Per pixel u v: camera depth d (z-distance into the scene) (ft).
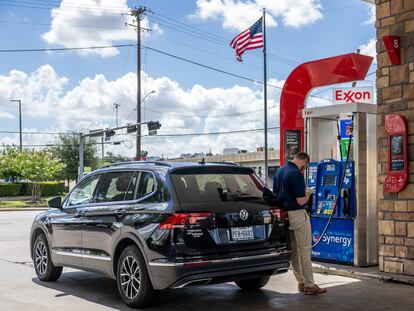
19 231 60.49
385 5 28.43
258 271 21.48
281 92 35.60
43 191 169.48
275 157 167.94
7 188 158.51
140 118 128.06
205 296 24.17
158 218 20.72
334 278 27.76
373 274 27.27
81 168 122.21
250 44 80.12
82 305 22.91
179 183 21.29
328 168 30.83
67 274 30.81
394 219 27.55
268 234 21.95
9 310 22.16
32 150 153.28
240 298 23.67
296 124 35.09
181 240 20.02
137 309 21.89
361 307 21.65
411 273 26.68
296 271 24.79
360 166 29.30
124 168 24.31
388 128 27.78
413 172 26.78
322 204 30.99
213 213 20.63
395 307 21.58
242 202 21.72
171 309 21.81
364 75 32.48
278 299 23.36
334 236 30.45
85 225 24.84
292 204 23.50
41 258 28.68
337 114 30.91
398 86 27.63
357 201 29.14
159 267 20.24
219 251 20.51
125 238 22.22
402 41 27.53
